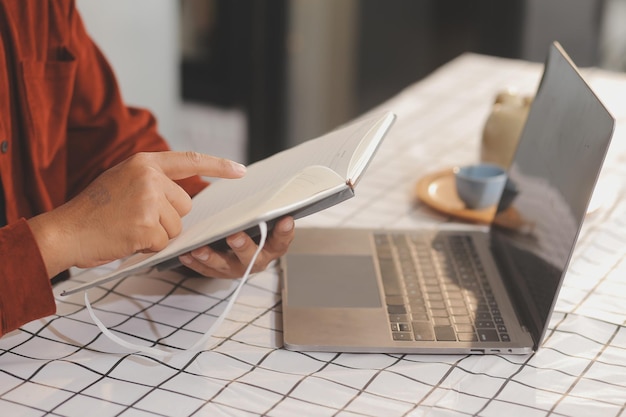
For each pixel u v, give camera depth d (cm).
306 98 377
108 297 120
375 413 95
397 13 390
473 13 408
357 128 112
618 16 377
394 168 169
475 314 113
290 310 113
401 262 126
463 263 126
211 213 110
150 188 107
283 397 97
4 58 138
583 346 109
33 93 144
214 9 364
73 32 153
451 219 147
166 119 307
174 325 113
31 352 106
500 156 159
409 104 205
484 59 237
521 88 214
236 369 103
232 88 375
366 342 107
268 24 361
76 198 109
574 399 98
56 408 95
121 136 155
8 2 141
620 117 193
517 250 121
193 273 125
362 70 387
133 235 106
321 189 98
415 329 109
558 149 116
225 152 366
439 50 413
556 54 127
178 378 101
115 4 270
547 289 106
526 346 106
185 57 376
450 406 96
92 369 102
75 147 155
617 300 122
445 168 169
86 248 106
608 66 381
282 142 379
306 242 132
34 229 106
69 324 113
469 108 202
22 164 147
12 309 103
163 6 292
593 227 146
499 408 96
